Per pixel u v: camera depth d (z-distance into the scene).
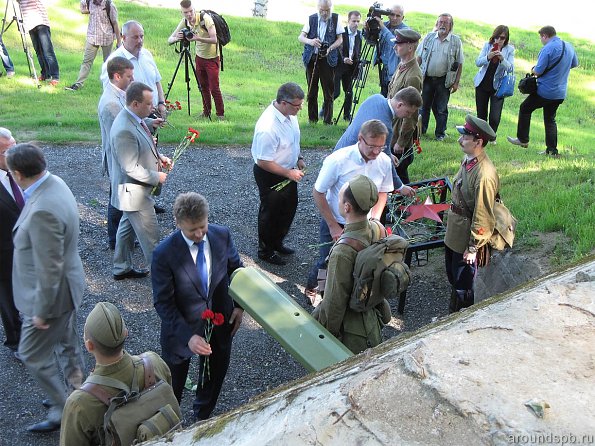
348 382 1.55
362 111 5.60
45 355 4.02
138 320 5.45
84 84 12.69
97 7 12.01
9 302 4.77
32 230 3.71
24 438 4.17
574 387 1.45
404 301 5.57
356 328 3.54
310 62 10.78
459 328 1.71
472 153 4.76
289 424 1.49
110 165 6.09
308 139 10.06
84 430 2.63
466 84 16.50
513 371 1.50
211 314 3.61
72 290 3.95
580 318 1.74
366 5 23.98
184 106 11.81
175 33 10.53
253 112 11.73
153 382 2.79
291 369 4.93
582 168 7.78
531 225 5.97
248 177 8.63
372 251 3.35
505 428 1.33
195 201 3.53
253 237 7.01
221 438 1.73
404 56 7.12
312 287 5.62
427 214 5.70
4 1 17.73
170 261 3.66
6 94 11.80
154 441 2.15
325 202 4.95
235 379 4.80
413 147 6.79
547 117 9.30
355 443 1.36
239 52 17.19
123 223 5.80
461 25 22.06
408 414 1.40
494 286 5.80
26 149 3.68
